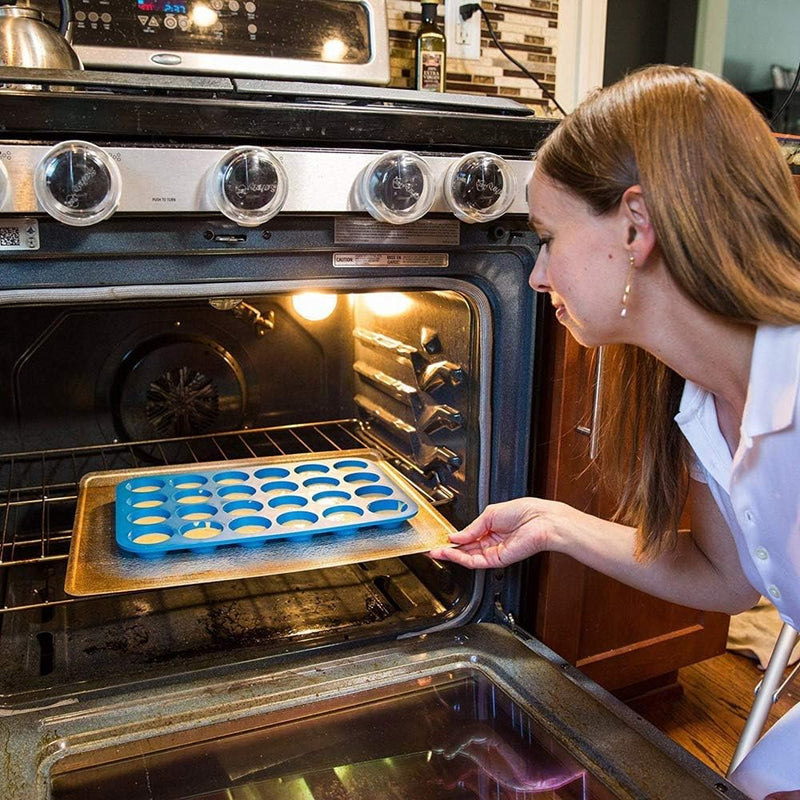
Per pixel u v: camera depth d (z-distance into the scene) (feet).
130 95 2.63
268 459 4.57
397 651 3.34
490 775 2.69
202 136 2.69
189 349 4.56
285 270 3.00
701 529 3.25
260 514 3.81
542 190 2.52
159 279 2.85
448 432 3.89
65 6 3.67
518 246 3.32
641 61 6.70
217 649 3.44
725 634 4.91
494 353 3.47
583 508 3.83
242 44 4.21
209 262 2.90
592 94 2.55
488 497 3.63
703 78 2.32
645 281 2.42
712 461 2.77
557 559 3.85
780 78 6.96
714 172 2.18
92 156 2.45
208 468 4.43
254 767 2.71
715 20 6.61
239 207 2.66
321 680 3.13
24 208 2.50
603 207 2.34
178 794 2.59
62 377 4.33
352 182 2.88
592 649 4.33
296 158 2.79
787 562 2.65
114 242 2.72
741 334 2.44
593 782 2.61
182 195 2.66
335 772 2.72
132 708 2.92
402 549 3.53
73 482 4.48
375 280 3.16
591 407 3.65
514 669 3.20
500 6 5.66
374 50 4.50
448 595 3.90
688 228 2.18
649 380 3.02
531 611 4.00
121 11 4.00
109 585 3.14
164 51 4.06
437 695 3.09
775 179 2.23
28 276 2.71
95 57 3.94
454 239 3.18
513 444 3.60
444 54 5.11
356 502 3.96
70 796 2.54
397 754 2.81
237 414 4.78
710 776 2.59
